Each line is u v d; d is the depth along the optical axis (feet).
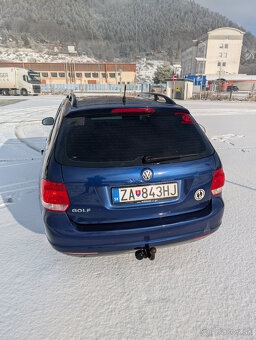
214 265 7.73
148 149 6.18
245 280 7.18
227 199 11.89
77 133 6.19
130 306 6.36
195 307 6.35
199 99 89.56
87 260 7.91
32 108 49.11
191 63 288.92
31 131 27.27
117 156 5.98
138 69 541.34
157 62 619.26
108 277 7.25
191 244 8.71
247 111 49.67
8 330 5.74
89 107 6.71
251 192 12.63
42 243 8.67
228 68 256.73
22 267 7.59
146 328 5.82
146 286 6.96
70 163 5.87
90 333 5.70
